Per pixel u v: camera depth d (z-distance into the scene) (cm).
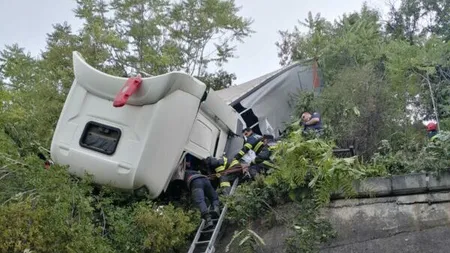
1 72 1287
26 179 657
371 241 643
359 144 1021
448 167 662
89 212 656
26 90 1232
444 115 1148
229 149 977
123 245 673
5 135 780
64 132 767
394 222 651
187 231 714
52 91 1257
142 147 730
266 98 1243
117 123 746
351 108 1053
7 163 697
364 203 689
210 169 852
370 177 700
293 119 1132
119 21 1811
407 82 1142
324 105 1109
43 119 1046
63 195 622
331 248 657
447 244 598
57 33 1511
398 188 677
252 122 1184
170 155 755
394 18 1778
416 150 793
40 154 818
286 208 729
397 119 1076
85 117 762
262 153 852
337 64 1312
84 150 751
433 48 1149
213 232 725
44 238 572
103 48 1466
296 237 658
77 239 590
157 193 754
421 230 629
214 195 788
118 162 734
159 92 731
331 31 1480
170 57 1670
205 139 871
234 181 865
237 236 670
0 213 570
